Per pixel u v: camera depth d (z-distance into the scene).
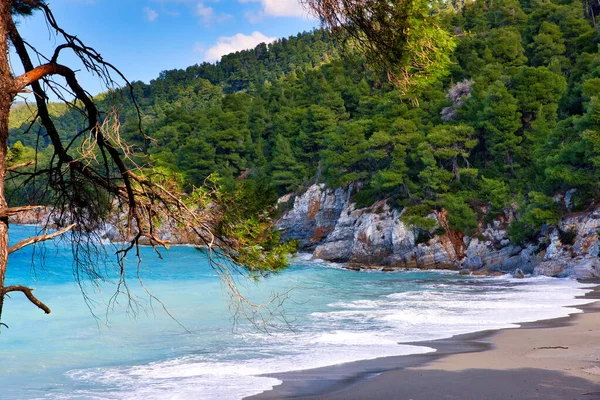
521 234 54.53
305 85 146.12
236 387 13.76
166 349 18.42
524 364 15.46
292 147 113.88
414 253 65.38
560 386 12.95
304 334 21.05
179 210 6.43
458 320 24.27
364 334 21.00
